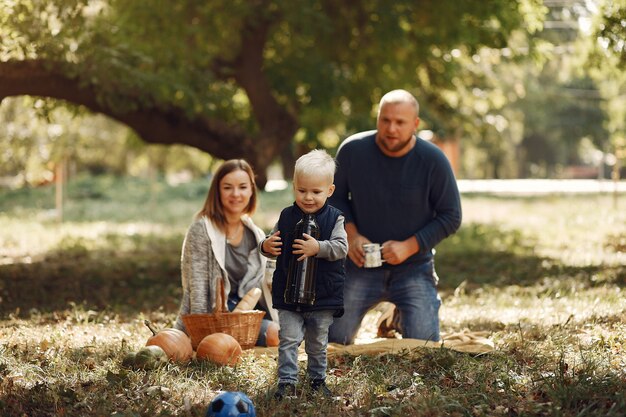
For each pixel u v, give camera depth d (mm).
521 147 81812
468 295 11719
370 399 5742
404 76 18359
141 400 5703
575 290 11156
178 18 15516
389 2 16109
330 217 5969
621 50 14234
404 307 8062
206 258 7680
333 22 16797
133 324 9109
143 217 31812
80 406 5609
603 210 27328
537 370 6375
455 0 16031
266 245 5938
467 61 22750
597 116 61312
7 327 9016
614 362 6496
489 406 5562
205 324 7215
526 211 29859
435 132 23875
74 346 7566
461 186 55781
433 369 6652
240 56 17641
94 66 12625
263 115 17141
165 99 13867
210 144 15516
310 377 6051
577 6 27578
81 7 11664
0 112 23578
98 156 46812
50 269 15133
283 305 5914
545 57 20047
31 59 12453
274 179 75188
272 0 16016
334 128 21453
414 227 8047
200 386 6125
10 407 5539
